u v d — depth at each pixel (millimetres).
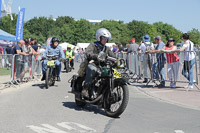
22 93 8336
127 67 13070
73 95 7977
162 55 9758
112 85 5266
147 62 10508
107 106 5469
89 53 5605
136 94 8320
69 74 16125
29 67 12039
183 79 9250
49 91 8773
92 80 5598
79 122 4871
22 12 20656
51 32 89000
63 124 4719
